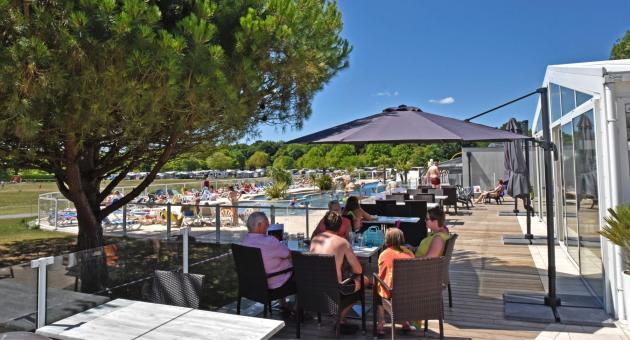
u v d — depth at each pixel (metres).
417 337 3.73
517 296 4.79
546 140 4.43
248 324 2.62
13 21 3.02
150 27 3.40
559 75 6.17
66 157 5.25
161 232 9.96
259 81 4.57
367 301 4.79
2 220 14.72
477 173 20.61
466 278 5.70
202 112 4.31
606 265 4.22
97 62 3.38
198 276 3.17
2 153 4.73
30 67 3.00
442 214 4.29
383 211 8.17
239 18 4.60
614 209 4.12
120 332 2.52
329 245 3.72
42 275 2.95
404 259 3.43
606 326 3.90
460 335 3.77
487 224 10.88
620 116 4.16
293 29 4.59
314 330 3.95
